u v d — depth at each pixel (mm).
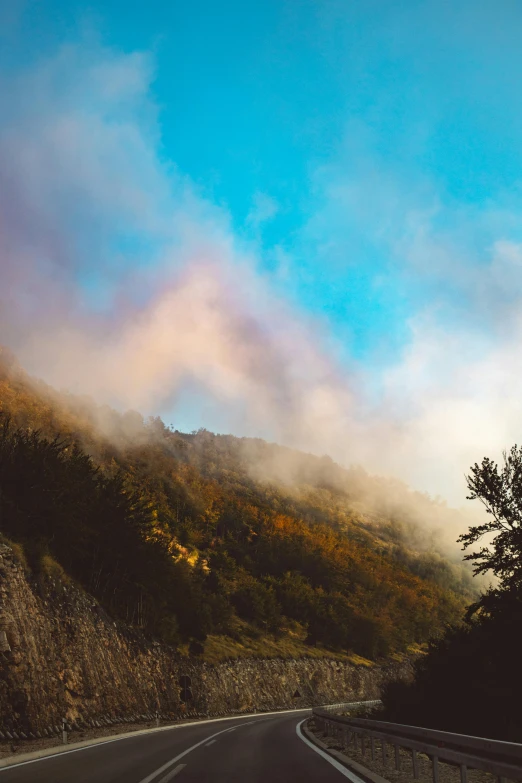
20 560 37969
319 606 133125
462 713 25109
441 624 191625
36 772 14062
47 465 47969
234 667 82000
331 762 15992
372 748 16703
